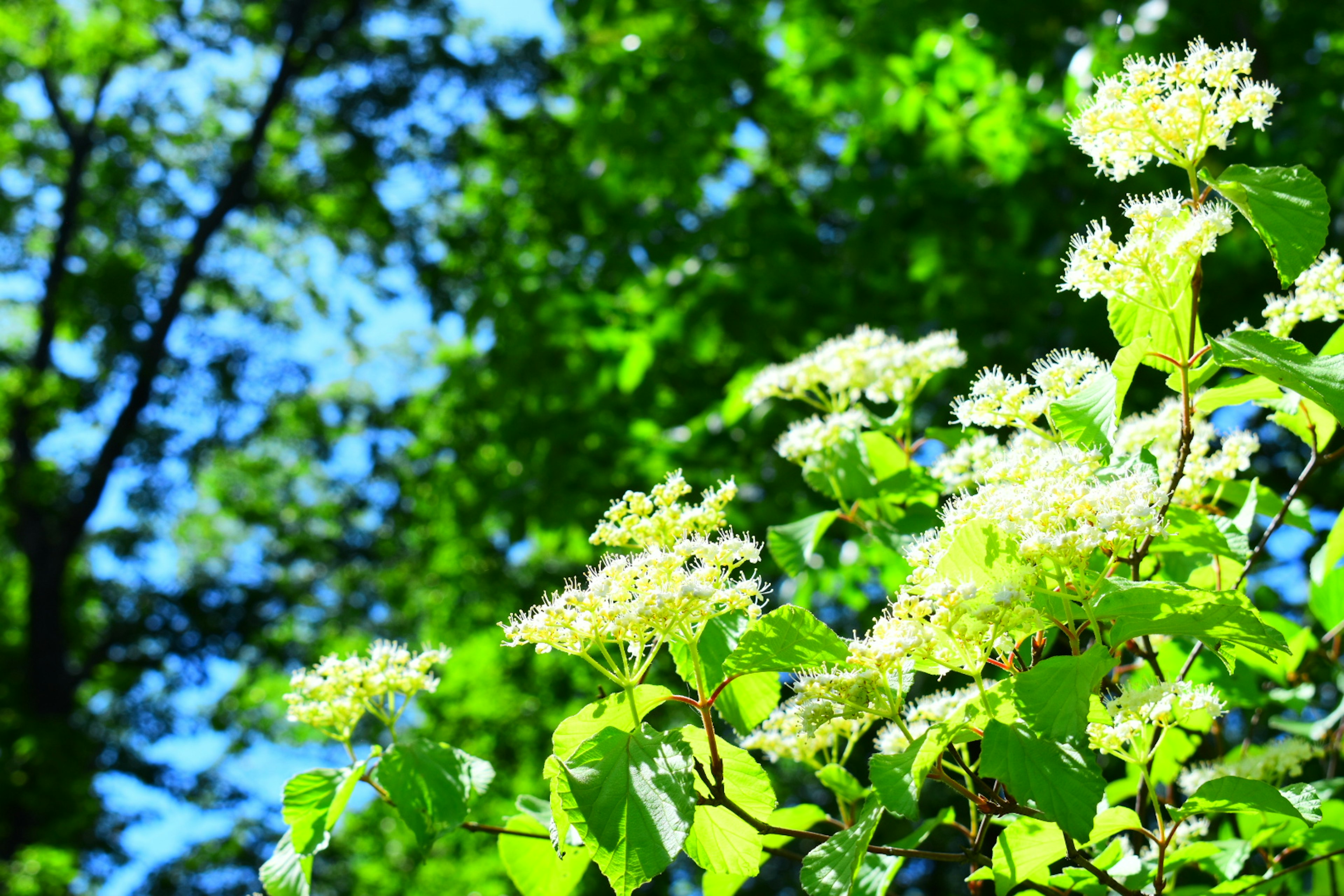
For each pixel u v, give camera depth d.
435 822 2.51
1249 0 6.86
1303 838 2.66
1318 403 1.96
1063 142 7.89
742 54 10.38
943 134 8.59
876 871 2.30
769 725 2.94
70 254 21.20
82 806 16.16
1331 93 7.37
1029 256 8.18
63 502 19.73
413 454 13.85
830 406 3.78
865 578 7.77
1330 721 3.32
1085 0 7.88
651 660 2.21
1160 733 2.54
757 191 10.02
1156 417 2.99
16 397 19.20
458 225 18.95
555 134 13.56
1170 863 2.47
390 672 2.78
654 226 10.71
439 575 13.75
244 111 22.00
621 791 1.96
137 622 19.22
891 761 2.07
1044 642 2.30
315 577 21.19
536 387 9.94
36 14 19.62
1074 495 2.01
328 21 20.98
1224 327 6.88
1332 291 2.57
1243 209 2.12
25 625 19.50
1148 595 1.89
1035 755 1.88
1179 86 2.18
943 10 8.22
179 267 20.02
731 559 2.28
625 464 9.07
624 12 10.06
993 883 3.49
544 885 2.67
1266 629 1.86
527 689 14.41
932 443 4.75
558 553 10.66
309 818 2.58
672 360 10.02
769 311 8.79
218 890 18.78
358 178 20.31
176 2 20.72
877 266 8.97
